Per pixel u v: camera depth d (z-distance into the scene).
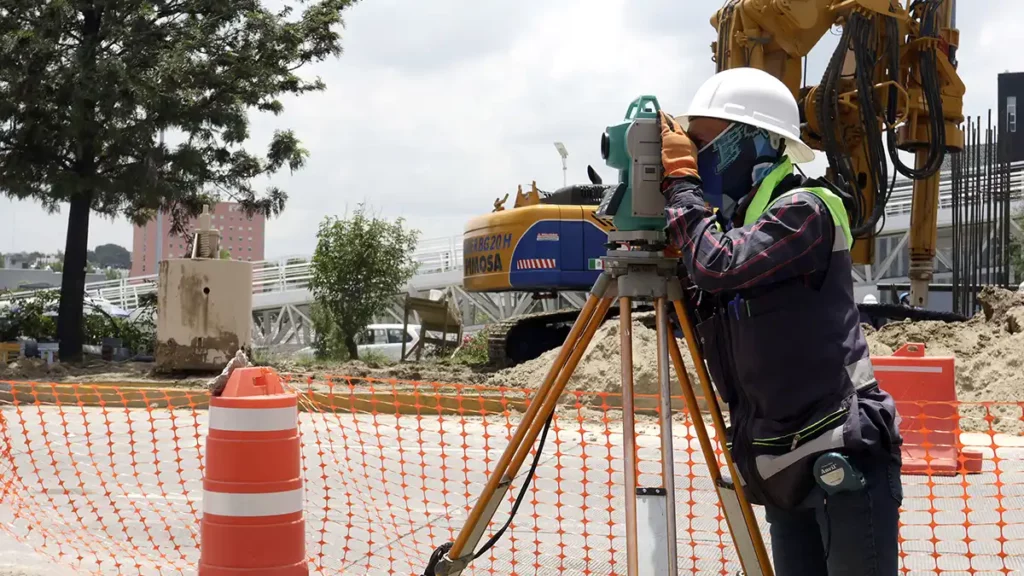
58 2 19.02
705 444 3.34
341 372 15.51
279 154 22.27
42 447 9.18
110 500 6.79
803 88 14.83
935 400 8.10
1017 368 11.90
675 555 3.15
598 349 12.30
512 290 16.73
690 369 10.95
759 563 3.24
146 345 24.28
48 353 20.81
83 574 5.22
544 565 5.51
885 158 13.72
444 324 21.77
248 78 20.98
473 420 11.27
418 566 5.48
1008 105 37.50
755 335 2.95
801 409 2.91
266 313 35.81
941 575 5.35
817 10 14.09
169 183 20.55
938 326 13.72
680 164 3.08
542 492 7.60
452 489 7.59
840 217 2.94
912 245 16.67
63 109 19.27
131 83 19.02
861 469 2.84
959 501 7.21
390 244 25.77
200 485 7.73
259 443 3.87
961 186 19.27
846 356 2.91
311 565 5.49
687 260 2.98
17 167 19.67
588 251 15.63
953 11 15.56
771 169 3.16
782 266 2.87
